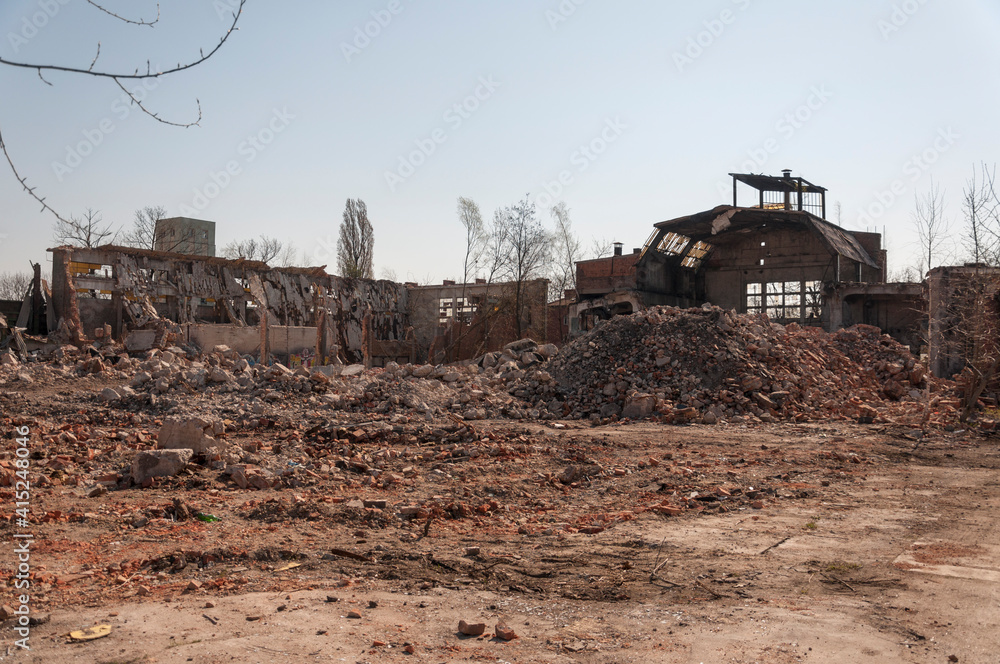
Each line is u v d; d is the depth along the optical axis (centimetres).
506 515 1012
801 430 1923
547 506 1076
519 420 2200
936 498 1106
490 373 2766
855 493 1149
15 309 3891
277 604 602
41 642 510
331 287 4994
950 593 632
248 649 502
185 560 727
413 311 5600
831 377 2547
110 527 872
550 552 791
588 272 5203
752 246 4853
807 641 523
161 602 604
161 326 3634
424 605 612
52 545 784
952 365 2606
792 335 2725
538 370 2591
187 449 1286
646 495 1141
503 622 572
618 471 1329
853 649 507
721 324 2527
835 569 714
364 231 5947
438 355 4959
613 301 4394
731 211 4147
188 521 916
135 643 510
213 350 3612
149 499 1055
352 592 646
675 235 4553
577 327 4634
